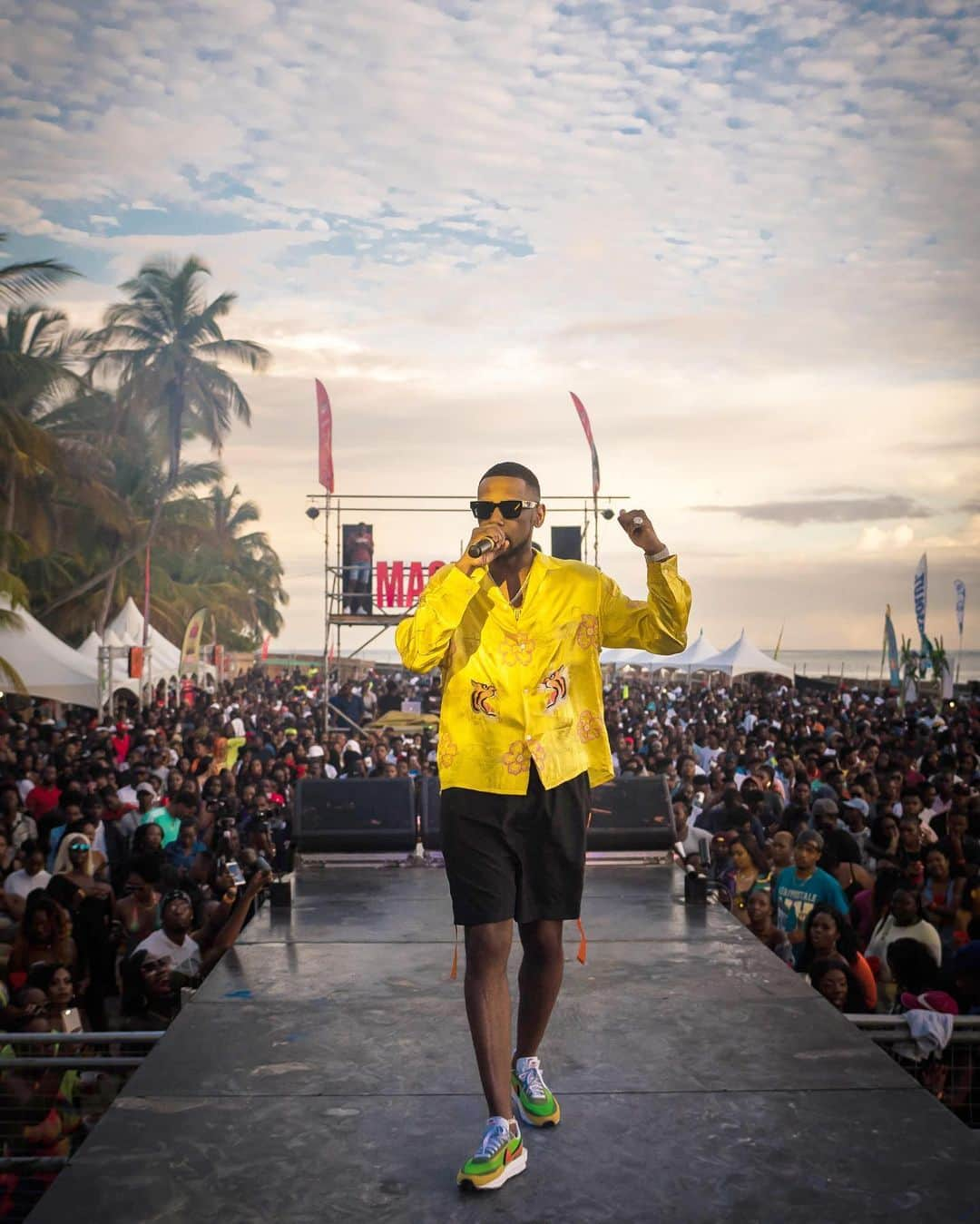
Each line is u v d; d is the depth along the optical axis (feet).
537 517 9.97
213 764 47.75
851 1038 11.92
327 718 81.20
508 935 9.71
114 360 148.77
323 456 83.30
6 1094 17.51
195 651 102.99
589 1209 8.45
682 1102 10.30
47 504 116.78
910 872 24.88
